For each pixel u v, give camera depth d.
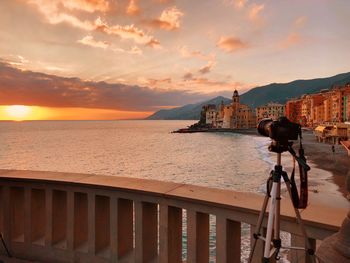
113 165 54.22
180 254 3.01
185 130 193.12
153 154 71.75
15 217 3.79
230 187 31.91
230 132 181.75
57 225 3.62
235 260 2.72
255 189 29.89
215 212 2.67
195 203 2.77
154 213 3.20
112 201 3.23
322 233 2.21
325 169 41.59
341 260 1.71
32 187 3.65
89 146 94.25
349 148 51.00
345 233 1.79
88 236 3.35
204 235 2.87
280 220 2.40
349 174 1.88
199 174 42.91
